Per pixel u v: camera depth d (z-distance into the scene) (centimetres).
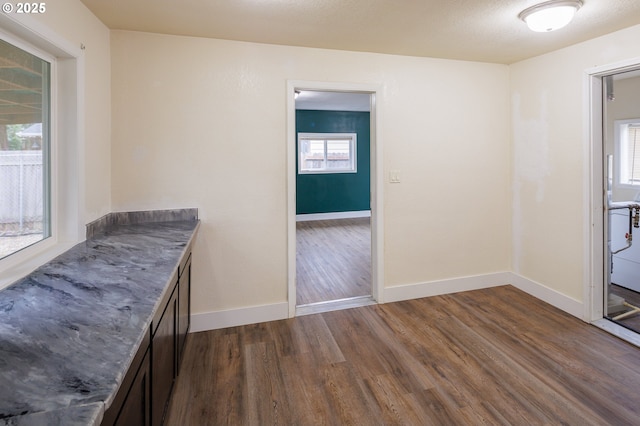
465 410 185
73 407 67
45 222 185
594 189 277
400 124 319
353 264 457
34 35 155
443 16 228
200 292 277
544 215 320
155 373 134
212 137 271
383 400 194
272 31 252
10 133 156
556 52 299
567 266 300
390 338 262
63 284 136
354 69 301
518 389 202
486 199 353
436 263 342
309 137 782
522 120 337
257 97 278
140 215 259
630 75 391
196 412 185
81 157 197
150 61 255
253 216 285
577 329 271
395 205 325
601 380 208
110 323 104
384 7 215
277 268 294
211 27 244
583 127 279
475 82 338
